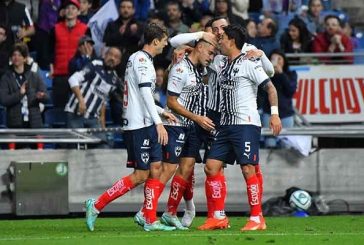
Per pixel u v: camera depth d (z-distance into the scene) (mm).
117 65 49469
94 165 43656
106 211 43500
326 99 54781
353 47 58156
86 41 48406
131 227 36125
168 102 33094
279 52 48969
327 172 44969
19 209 41594
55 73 51219
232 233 31828
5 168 42625
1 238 31125
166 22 51719
